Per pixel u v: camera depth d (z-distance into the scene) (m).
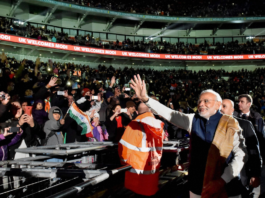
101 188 2.96
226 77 31.03
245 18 30.92
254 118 4.58
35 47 21.86
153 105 2.78
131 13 28.38
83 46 24.41
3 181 3.01
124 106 7.38
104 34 30.02
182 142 5.45
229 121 2.48
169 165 4.73
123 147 3.12
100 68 25.75
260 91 25.08
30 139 4.34
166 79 26.25
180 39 33.69
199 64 33.19
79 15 27.41
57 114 4.66
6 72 7.21
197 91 25.36
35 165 3.06
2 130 3.68
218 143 2.42
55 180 3.12
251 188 3.42
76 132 5.24
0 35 18.72
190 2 33.81
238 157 2.40
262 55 30.23
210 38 34.00
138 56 27.62
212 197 2.24
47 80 7.43
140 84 2.76
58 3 23.48
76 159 4.19
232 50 30.89
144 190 3.05
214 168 2.38
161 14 30.58
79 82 13.60
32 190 3.10
